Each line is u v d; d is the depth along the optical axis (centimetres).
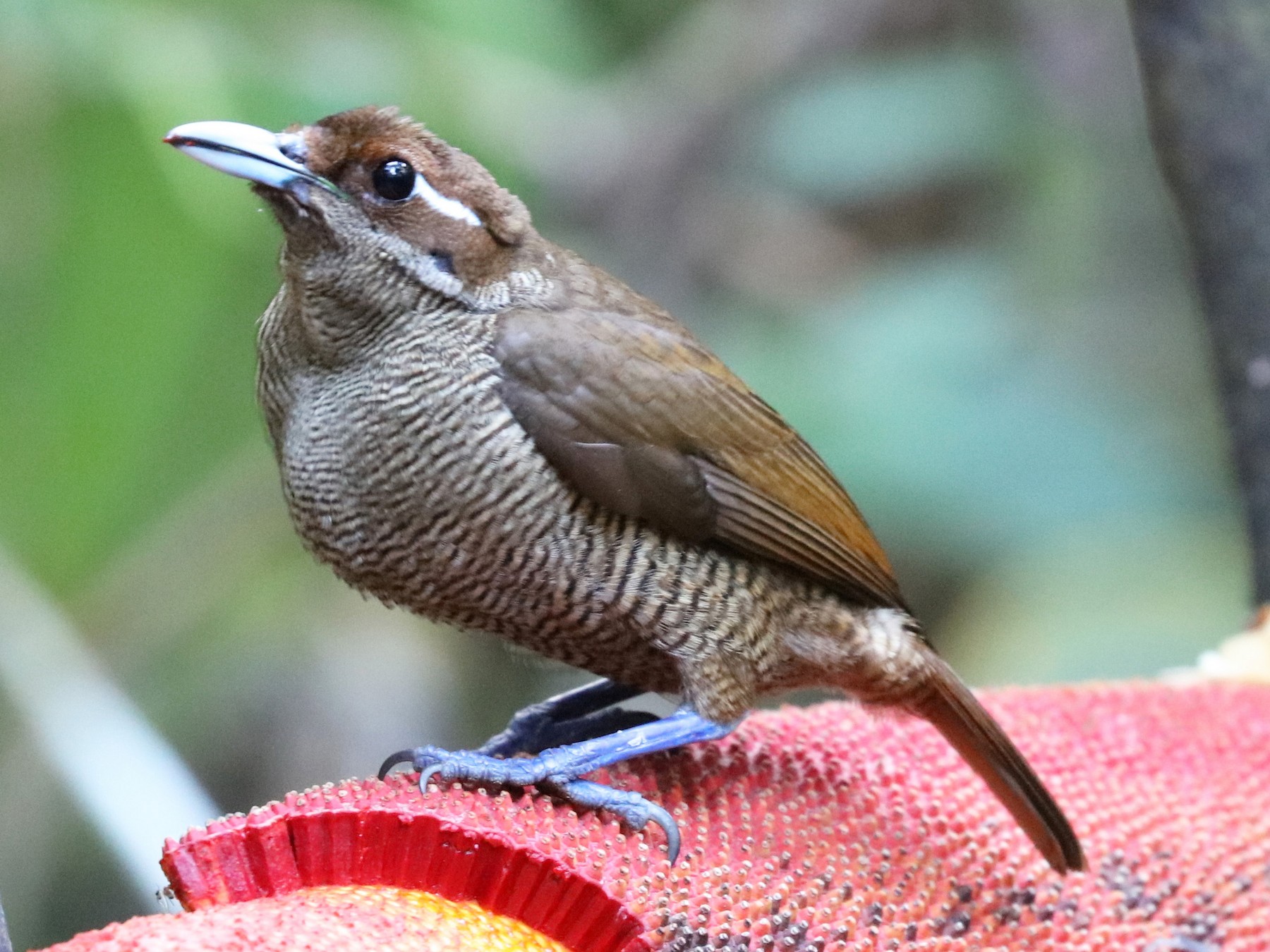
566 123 1622
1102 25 1658
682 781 718
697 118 1689
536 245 779
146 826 1016
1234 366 1021
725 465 763
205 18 1277
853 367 1500
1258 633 952
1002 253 1642
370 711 1441
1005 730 816
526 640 783
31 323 1243
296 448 752
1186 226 1034
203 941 504
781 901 652
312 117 1307
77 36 1223
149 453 1281
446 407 733
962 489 1437
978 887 702
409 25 1376
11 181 1233
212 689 1402
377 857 578
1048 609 1412
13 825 1308
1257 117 994
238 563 1350
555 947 582
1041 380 1509
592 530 744
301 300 746
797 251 1680
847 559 795
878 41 1733
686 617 752
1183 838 748
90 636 1303
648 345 763
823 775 739
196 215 1225
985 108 1656
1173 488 1465
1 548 1135
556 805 689
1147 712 840
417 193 738
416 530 743
